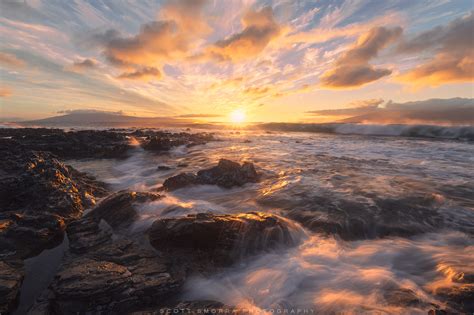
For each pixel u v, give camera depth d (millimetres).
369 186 10289
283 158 18016
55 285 4320
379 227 6758
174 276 4855
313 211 7750
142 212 7684
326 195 9203
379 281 4590
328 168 14070
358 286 4504
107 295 4195
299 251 5789
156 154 21703
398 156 18375
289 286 4648
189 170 14820
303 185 10562
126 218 7246
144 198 8289
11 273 4703
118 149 21625
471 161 16000
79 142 22859
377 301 4074
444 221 7035
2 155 14727
